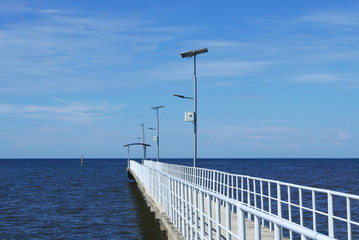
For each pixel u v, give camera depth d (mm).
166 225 18766
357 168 168375
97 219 38031
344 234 27531
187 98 37875
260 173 119438
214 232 14297
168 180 20109
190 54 36281
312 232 4301
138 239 29109
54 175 117188
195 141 36156
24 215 40906
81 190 68125
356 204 43375
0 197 57281
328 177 97750
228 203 7922
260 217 5664
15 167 189250
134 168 72188
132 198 55625
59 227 34438
